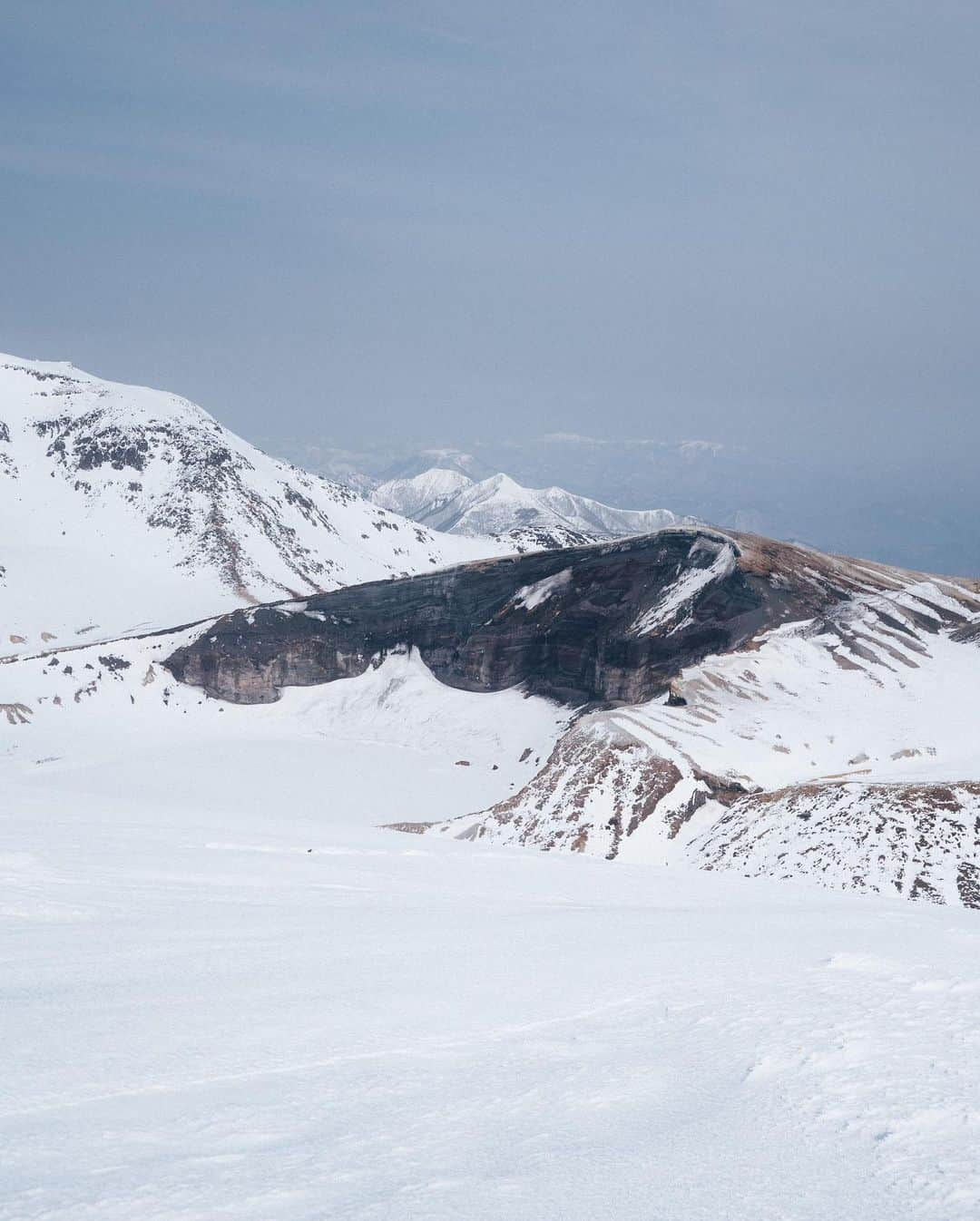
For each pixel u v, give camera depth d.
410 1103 8.00
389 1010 11.38
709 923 19.05
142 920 18.55
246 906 20.67
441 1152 6.83
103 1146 6.92
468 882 27.20
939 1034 9.87
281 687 105.62
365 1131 7.29
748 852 45.03
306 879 25.89
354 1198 5.96
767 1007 11.32
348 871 28.20
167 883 23.92
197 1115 7.65
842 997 11.80
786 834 44.84
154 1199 5.94
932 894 37.59
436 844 39.38
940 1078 8.37
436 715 96.44
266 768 84.38
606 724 60.91
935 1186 6.06
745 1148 6.84
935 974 13.24
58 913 19.02
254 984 12.85
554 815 53.69
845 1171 6.36
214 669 105.81
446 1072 8.93
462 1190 6.08
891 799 44.03
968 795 43.47
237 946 15.82
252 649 106.50
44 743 92.88
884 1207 5.76
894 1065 8.77
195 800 73.12
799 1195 5.97
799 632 75.31
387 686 102.88
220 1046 9.75
